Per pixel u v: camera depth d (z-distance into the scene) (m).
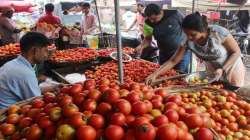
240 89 2.73
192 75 3.15
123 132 1.32
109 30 8.38
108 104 1.48
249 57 8.16
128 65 4.13
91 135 1.30
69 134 1.32
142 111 1.45
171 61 3.31
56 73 4.12
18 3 11.27
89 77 3.86
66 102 1.54
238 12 8.65
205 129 1.42
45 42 2.76
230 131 2.01
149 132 1.26
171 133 1.28
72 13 10.26
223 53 3.00
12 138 1.51
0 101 2.60
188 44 3.14
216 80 2.88
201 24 2.77
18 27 8.41
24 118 1.58
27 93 2.63
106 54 4.75
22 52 2.76
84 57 4.48
